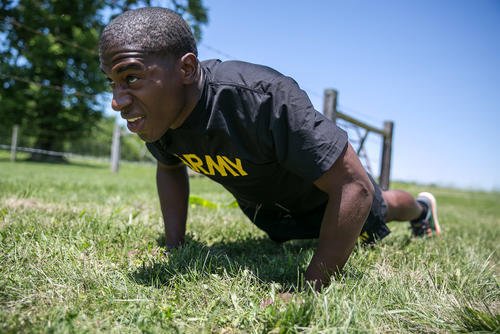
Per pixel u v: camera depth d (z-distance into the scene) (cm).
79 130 2002
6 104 1791
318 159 165
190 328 148
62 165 1477
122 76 149
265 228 259
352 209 172
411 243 298
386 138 772
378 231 246
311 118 166
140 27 148
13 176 701
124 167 1727
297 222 250
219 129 171
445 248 277
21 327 133
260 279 189
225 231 302
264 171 196
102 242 229
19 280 171
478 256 262
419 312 165
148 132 159
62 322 141
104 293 169
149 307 159
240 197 244
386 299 175
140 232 262
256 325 151
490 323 151
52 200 380
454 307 168
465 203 1191
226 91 168
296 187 218
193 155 193
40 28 1762
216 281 181
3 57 1762
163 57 151
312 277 178
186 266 196
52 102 1862
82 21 1784
